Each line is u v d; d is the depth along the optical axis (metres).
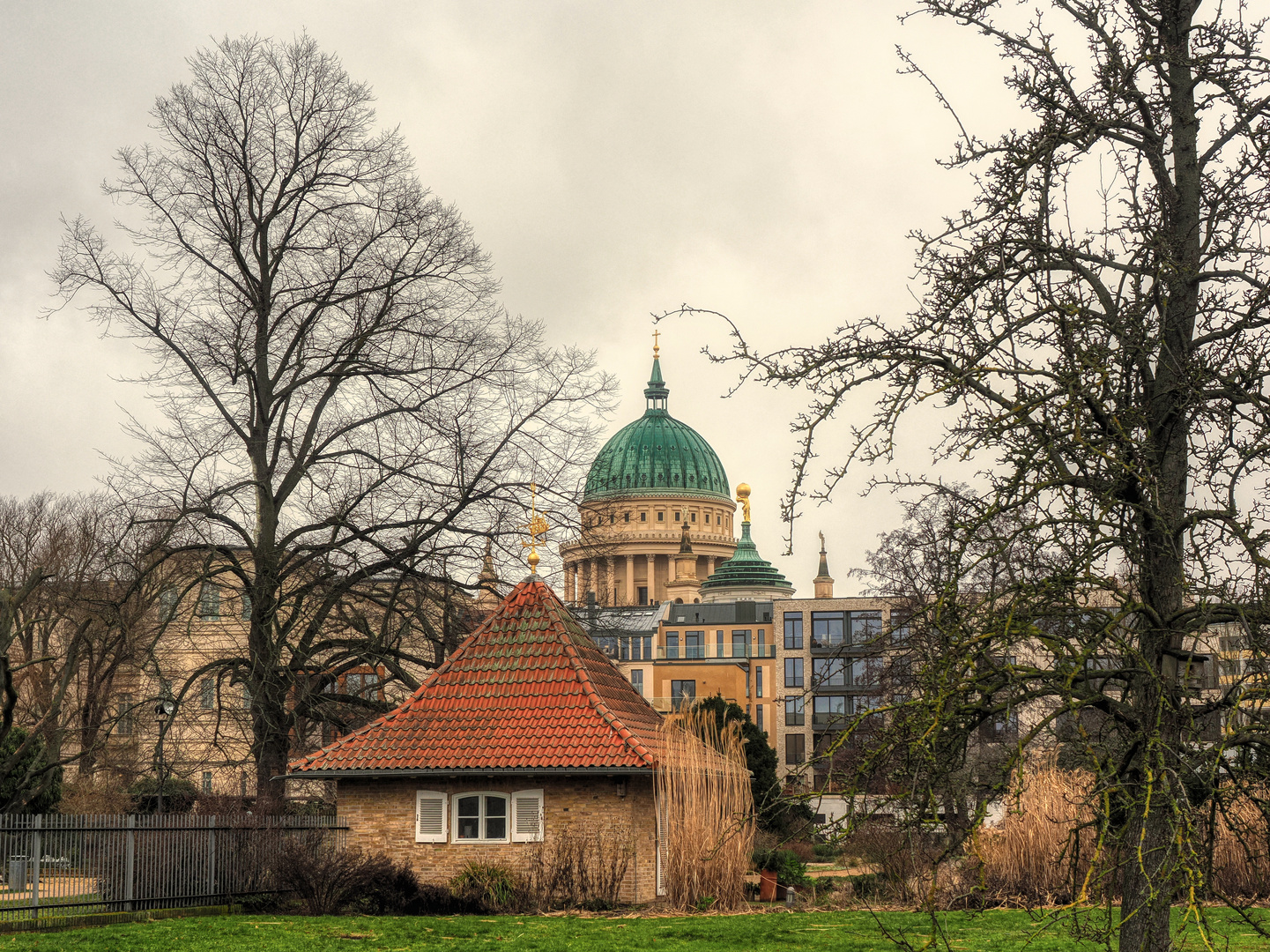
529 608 32.75
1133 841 11.19
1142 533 11.19
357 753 29.77
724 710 55.91
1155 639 11.08
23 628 53.78
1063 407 10.62
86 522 62.72
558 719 29.69
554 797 28.95
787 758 115.88
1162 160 12.44
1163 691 10.18
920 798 10.54
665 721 31.00
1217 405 11.37
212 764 44.62
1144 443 10.78
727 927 23.97
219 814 31.30
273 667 37.91
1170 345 11.95
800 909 27.62
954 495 15.18
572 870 28.00
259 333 41.22
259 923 25.83
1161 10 12.51
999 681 10.59
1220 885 14.96
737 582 155.25
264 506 40.28
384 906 28.25
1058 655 10.43
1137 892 11.21
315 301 41.59
